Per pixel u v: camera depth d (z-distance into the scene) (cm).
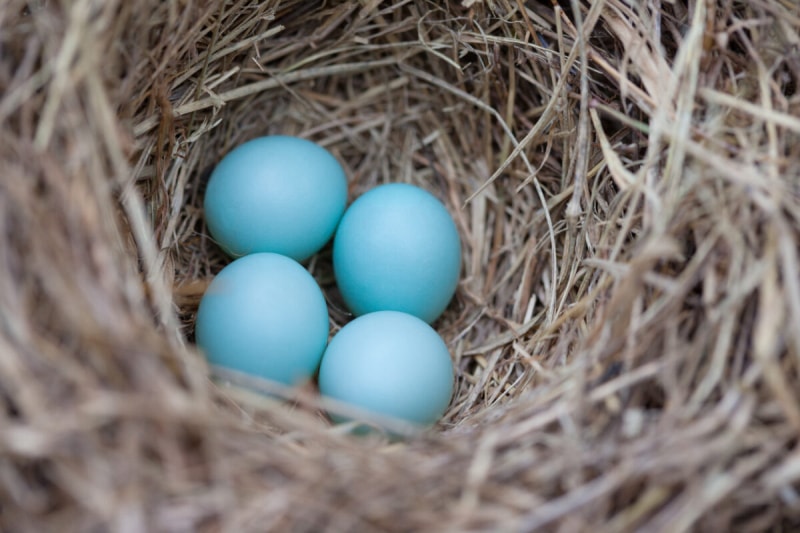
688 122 12
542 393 12
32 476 10
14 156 11
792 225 11
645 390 11
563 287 13
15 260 10
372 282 13
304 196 13
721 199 11
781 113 12
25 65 11
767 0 12
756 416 11
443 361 13
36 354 10
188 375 11
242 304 12
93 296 10
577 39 13
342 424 12
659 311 11
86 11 11
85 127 11
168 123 13
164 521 10
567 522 10
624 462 10
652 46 12
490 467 11
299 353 13
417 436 12
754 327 11
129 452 10
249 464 11
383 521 10
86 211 11
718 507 10
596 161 13
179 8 12
